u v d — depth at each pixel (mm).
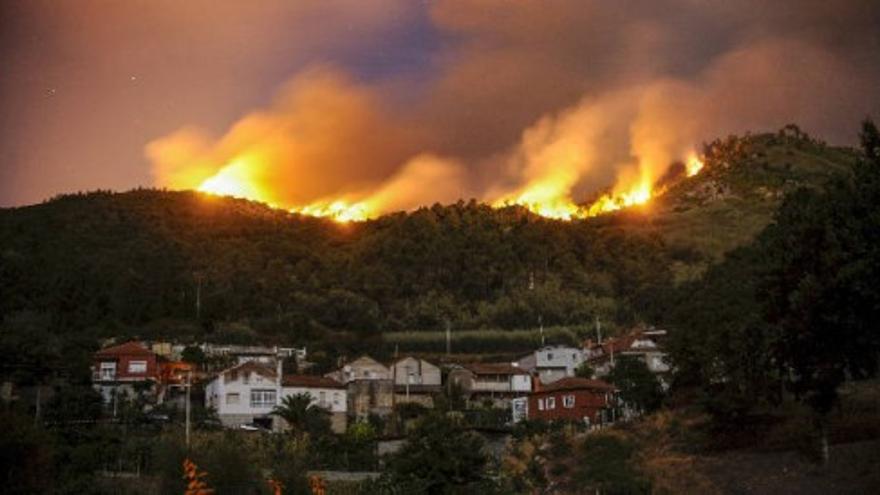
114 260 118438
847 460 31000
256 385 68500
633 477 37250
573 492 37969
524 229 146250
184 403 70500
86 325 92000
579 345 99375
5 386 58062
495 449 52875
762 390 37688
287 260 137750
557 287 124938
